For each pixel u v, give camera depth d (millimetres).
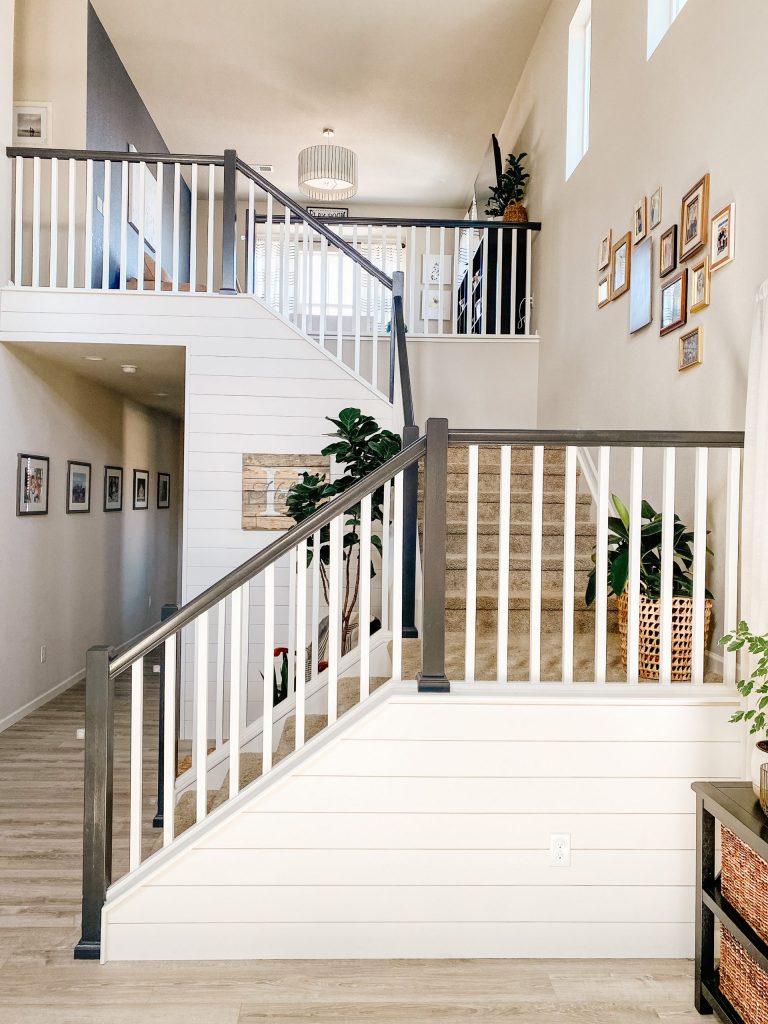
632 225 3904
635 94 3891
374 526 4730
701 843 2115
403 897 2389
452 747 2383
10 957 2359
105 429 6809
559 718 2391
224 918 2367
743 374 2732
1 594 4793
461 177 8461
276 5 5520
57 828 3359
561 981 2281
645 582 2744
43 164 5238
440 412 5969
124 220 4738
